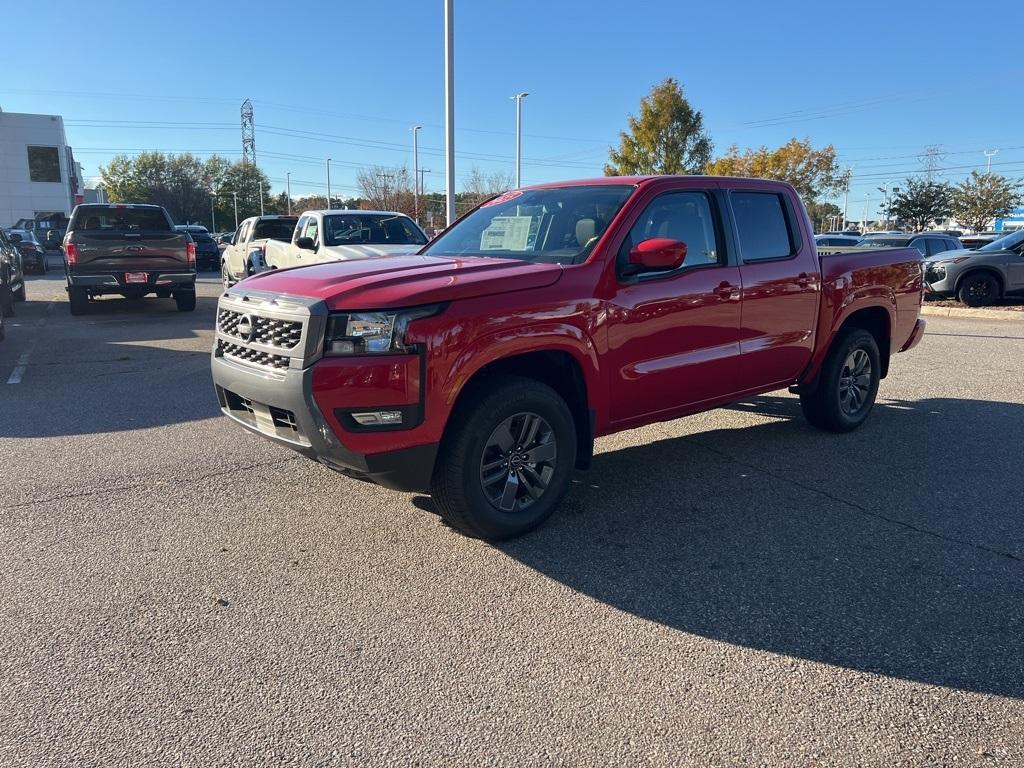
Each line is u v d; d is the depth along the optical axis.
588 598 3.48
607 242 4.30
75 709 2.66
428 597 3.48
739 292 4.96
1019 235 15.91
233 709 2.67
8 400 7.19
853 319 6.27
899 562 3.85
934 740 2.53
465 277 3.81
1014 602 3.44
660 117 36.72
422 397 3.55
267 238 16.47
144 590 3.52
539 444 4.08
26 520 4.31
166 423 6.39
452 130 17.69
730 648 3.08
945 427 6.43
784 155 42.28
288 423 3.73
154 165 87.69
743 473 5.21
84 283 13.32
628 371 4.38
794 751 2.47
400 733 2.55
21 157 52.66
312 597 3.47
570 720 2.62
